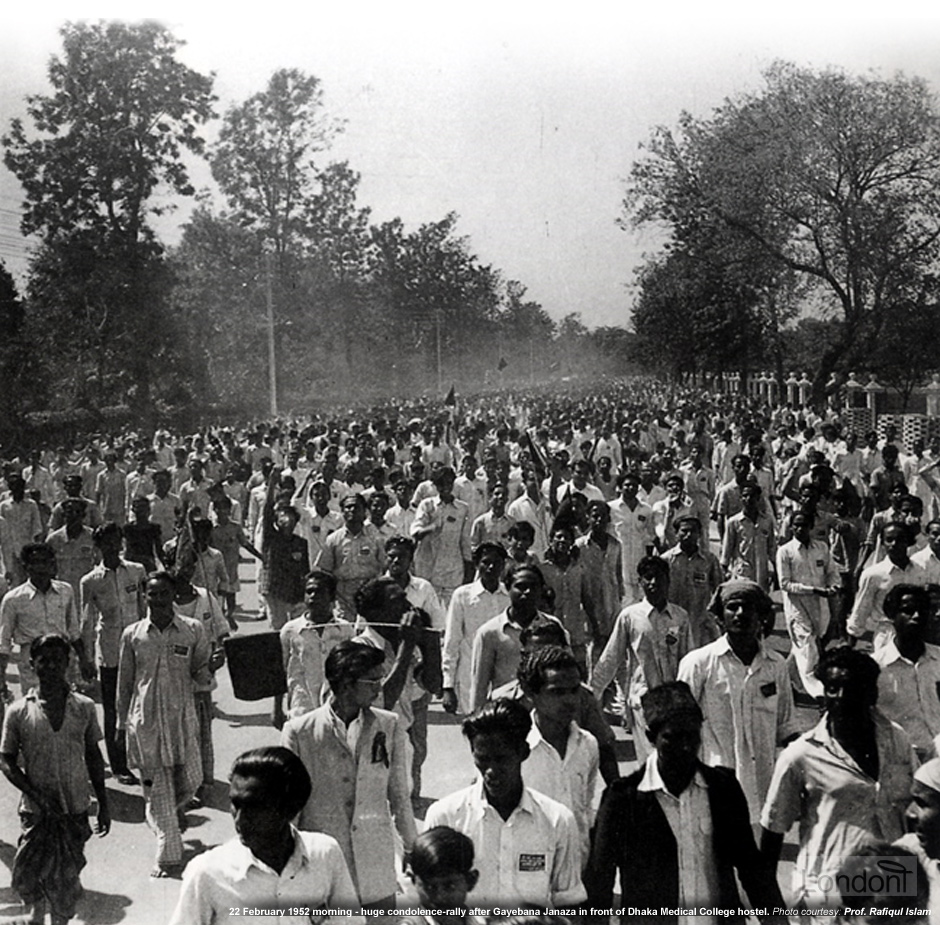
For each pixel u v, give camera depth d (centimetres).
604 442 2142
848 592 911
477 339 9700
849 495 1156
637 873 413
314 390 6091
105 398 3866
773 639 1180
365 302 6744
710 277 3775
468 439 1995
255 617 1373
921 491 1603
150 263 3819
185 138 3691
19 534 1305
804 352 5334
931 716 584
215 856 371
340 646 486
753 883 420
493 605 755
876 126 3225
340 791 477
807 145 3253
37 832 559
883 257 3334
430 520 1123
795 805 439
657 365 6869
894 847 414
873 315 3559
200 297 4812
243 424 4181
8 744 564
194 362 4400
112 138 3556
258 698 678
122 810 759
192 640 685
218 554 1084
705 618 875
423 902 353
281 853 370
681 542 878
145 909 595
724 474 2028
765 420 3422
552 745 477
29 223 3628
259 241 5072
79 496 1293
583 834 460
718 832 413
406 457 2083
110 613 839
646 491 1424
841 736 433
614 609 922
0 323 3247
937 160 3247
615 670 718
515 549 897
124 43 3519
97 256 3638
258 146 4944
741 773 578
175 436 3675
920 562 795
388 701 597
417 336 8519
